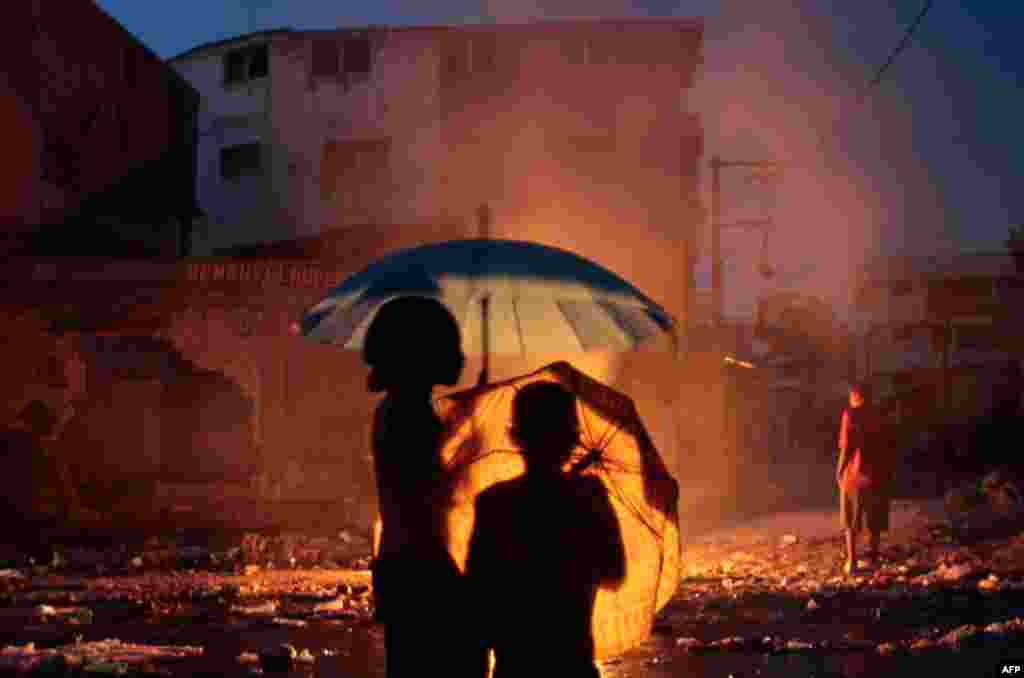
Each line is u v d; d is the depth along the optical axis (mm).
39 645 7926
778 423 49219
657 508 4328
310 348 21375
